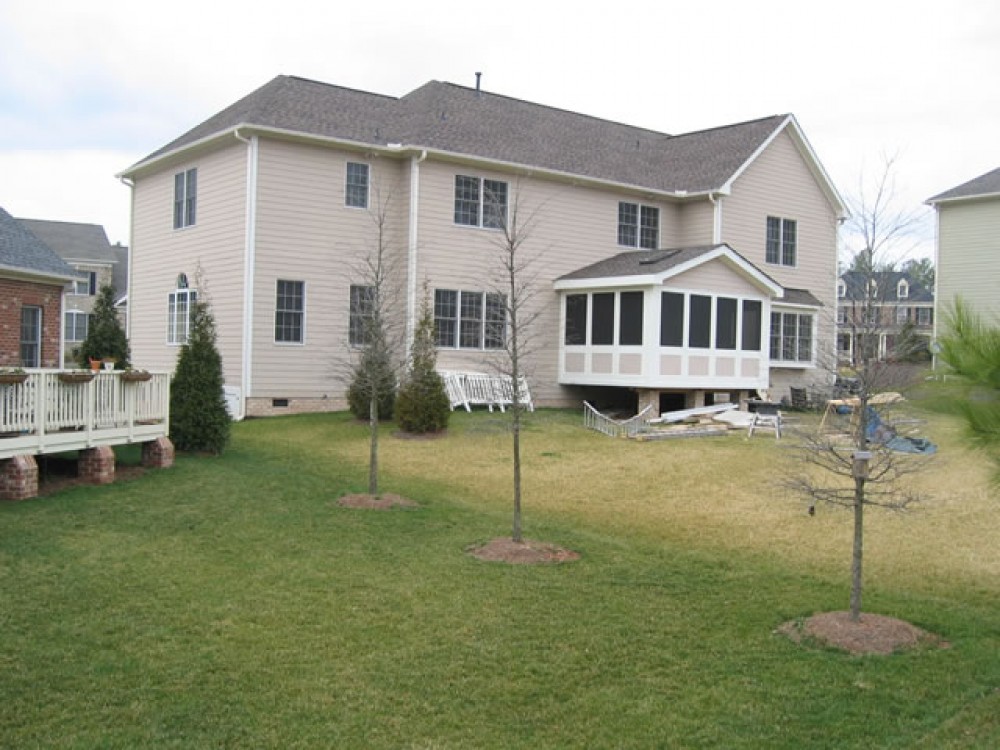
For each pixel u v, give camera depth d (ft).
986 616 25.39
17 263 60.54
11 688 19.02
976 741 17.56
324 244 68.33
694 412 68.44
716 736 17.71
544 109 92.68
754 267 74.33
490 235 73.87
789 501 41.14
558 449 54.80
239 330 66.28
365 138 69.26
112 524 33.12
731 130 93.09
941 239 102.27
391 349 50.29
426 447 54.34
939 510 39.45
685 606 25.52
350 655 21.31
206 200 71.15
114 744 16.80
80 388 39.40
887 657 21.81
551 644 22.29
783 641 22.89
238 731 17.49
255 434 57.77
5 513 33.83
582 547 32.22
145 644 21.62
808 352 89.97
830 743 17.49
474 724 18.07
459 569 28.66
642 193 82.99
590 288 73.31
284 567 28.35
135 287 82.64
